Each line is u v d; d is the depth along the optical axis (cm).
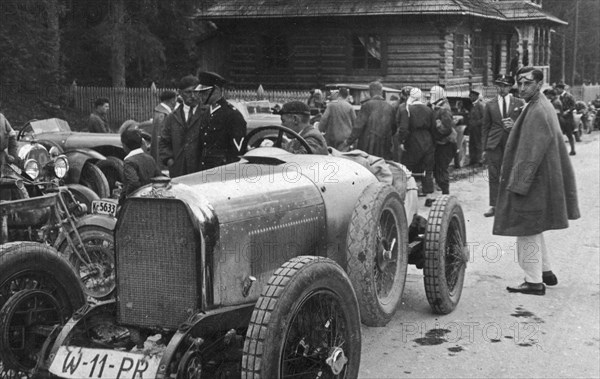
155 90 2686
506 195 702
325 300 402
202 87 688
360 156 642
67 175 975
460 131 1688
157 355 372
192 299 390
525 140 682
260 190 442
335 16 2550
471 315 637
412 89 1235
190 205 385
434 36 2498
